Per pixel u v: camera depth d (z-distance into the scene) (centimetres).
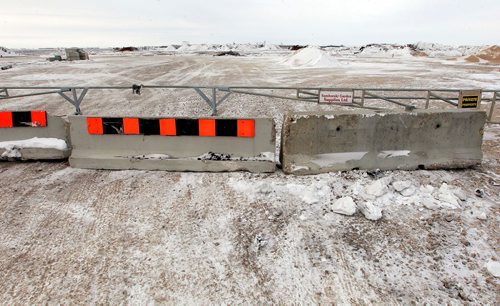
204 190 491
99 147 565
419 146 541
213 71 2767
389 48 9156
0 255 355
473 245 368
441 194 461
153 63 4016
